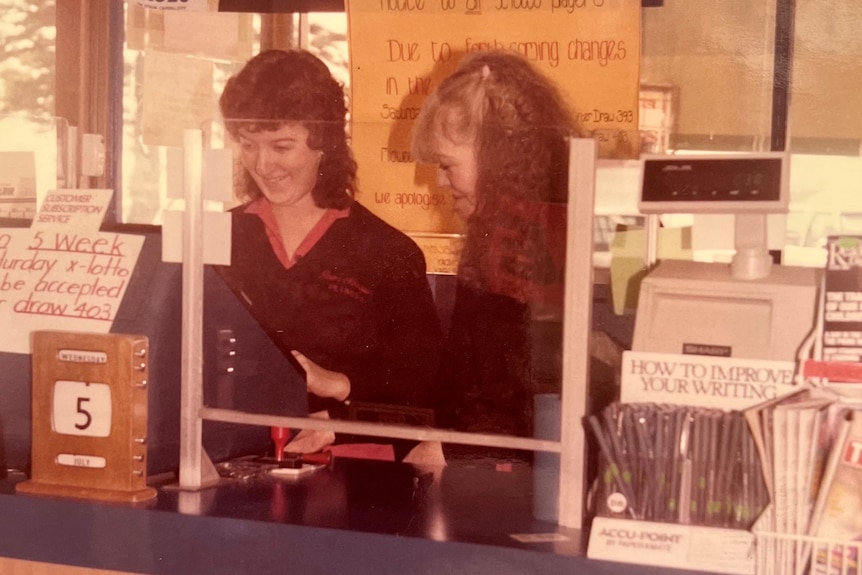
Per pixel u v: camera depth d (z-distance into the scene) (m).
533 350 1.65
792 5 2.54
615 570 1.28
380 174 2.10
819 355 1.31
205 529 1.44
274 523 1.41
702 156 1.40
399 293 1.84
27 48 2.93
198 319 1.57
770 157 1.37
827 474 1.22
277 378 1.76
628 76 2.54
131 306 1.60
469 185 2.07
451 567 1.33
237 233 1.72
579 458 1.40
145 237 1.65
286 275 1.81
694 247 1.43
